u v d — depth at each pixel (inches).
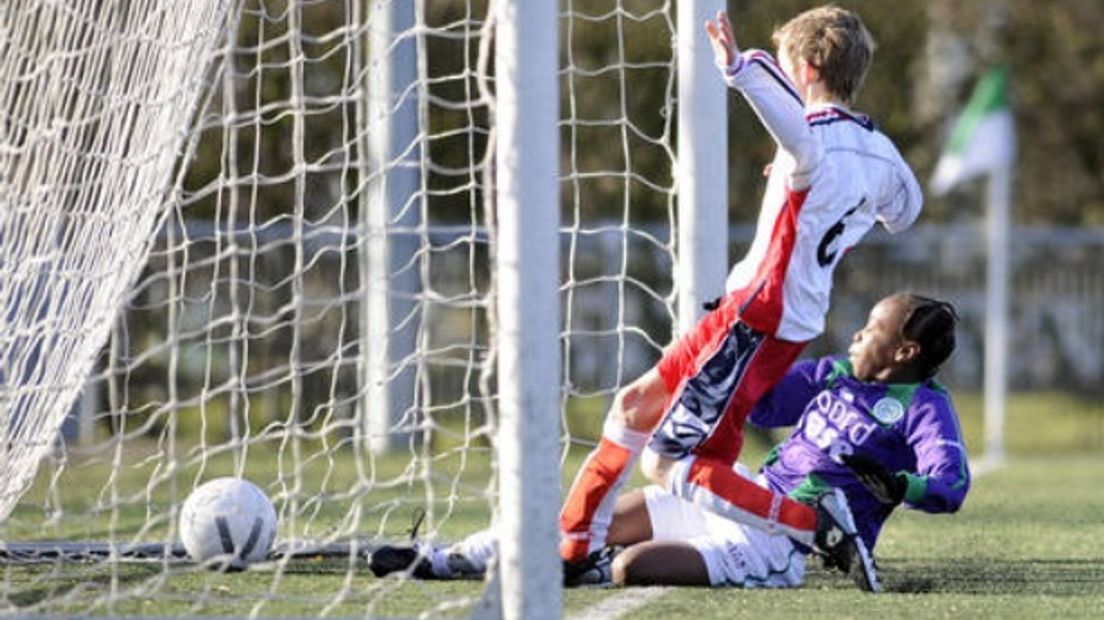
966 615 763.4
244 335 984.9
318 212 2250.2
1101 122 3649.1
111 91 914.7
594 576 847.7
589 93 3068.4
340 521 1050.7
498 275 664.4
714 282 956.6
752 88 770.8
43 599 808.3
